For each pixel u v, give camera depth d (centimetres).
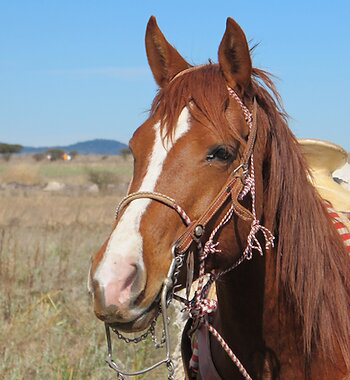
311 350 272
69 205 1862
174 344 548
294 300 271
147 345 544
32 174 3170
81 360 509
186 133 242
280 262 270
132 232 229
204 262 250
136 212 233
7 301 675
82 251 946
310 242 269
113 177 2745
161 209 234
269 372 280
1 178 3119
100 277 221
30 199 2059
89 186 2677
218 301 289
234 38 257
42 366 517
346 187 409
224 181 246
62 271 795
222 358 290
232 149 246
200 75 256
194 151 240
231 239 251
